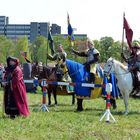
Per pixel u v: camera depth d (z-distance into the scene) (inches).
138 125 542.6
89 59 668.1
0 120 534.9
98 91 674.2
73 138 443.5
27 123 520.4
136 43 668.1
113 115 634.8
